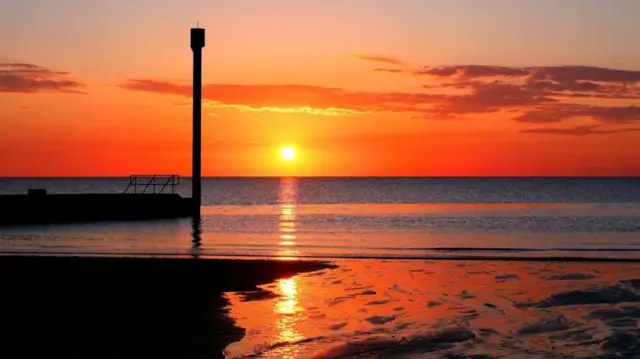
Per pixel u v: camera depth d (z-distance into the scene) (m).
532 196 107.50
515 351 11.07
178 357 10.77
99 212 42.00
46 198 40.12
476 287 17.38
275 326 12.92
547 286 17.36
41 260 22.02
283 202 81.50
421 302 15.38
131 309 14.49
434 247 27.31
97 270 20.08
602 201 83.00
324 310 14.52
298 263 21.94
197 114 45.84
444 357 10.77
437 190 148.00
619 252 25.50
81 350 11.11
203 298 15.91
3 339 11.85
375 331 12.52
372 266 21.38
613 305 14.69
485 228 37.16
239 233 33.91
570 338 11.84
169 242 29.12
